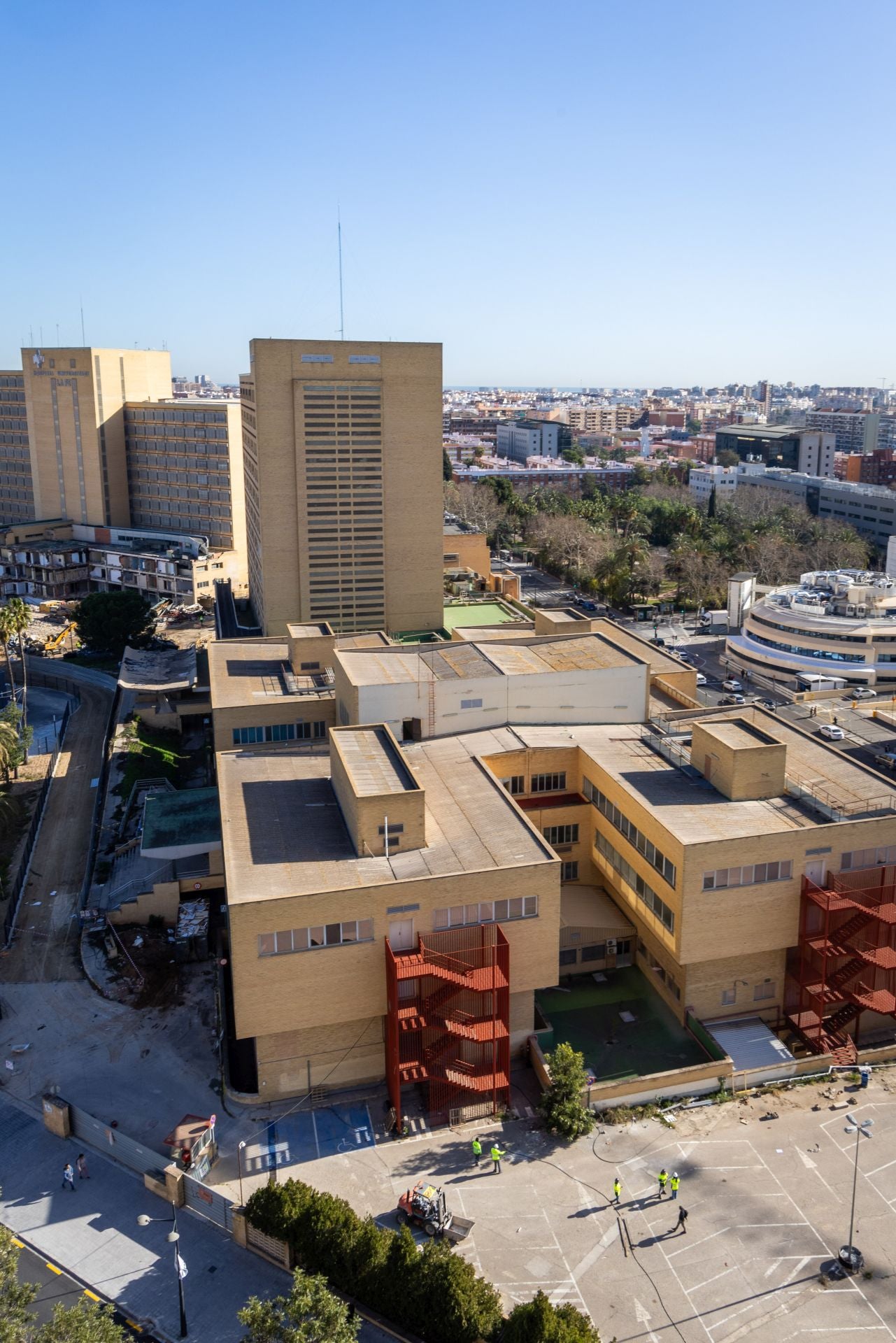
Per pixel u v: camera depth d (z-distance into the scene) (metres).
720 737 83.75
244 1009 67.62
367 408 148.88
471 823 79.25
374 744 85.31
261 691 109.12
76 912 96.25
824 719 119.94
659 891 77.38
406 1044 70.56
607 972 86.12
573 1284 55.62
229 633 163.25
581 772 92.50
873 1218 59.69
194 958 87.31
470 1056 71.81
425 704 95.56
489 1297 51.97
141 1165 65.00
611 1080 72.06
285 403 146.50
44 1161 66.12
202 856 95.50
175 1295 56.16
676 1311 53.81
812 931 76.31
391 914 69.12
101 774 129.75
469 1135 67.38
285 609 154.50
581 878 92.62
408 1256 53.62
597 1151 65.56
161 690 141.75
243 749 100.06
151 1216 61.69
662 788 83.75
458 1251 57.84
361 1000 70.06
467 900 70.38
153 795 105.19
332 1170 64.38
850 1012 75.88
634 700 100.62
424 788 79.12
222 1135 67.62
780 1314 53.62
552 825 90.56
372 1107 70.38
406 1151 66.00
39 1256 58.69
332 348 146.12
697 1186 62.41
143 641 186.25
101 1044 77.06
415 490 154.38
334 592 154.62
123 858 102.81
